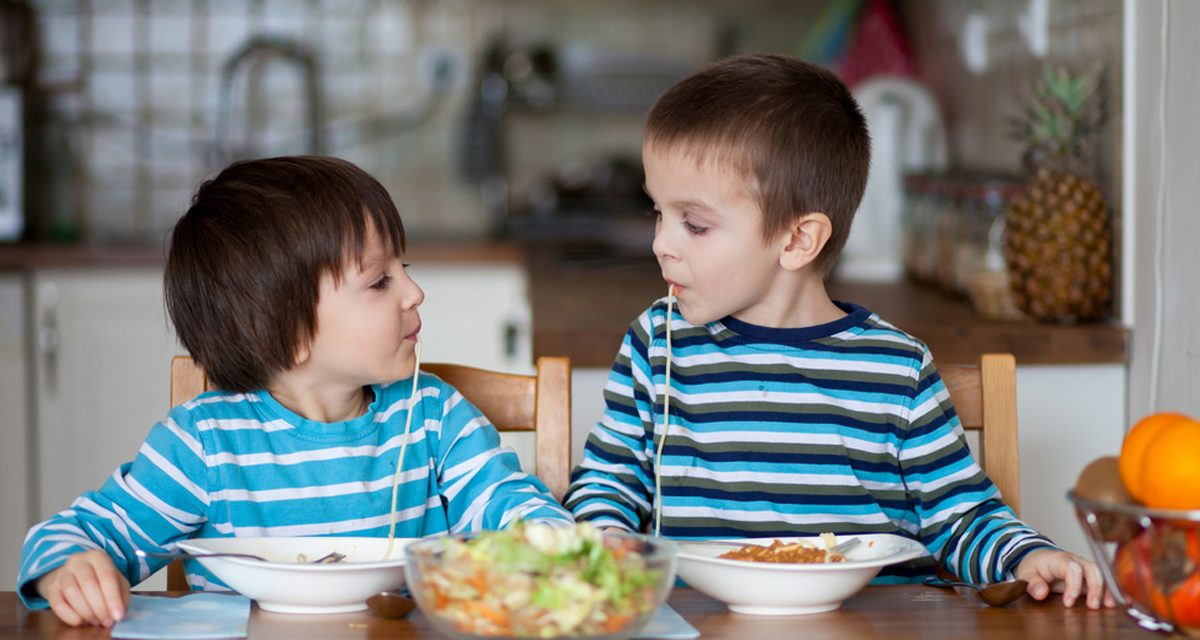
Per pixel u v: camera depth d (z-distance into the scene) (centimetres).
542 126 393
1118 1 184
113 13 376
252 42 380
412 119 388
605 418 133
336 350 116
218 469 117
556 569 80
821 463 126
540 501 114
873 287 247
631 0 390
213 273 115
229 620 93
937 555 124
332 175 117
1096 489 86
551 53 382
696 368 130
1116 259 185
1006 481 132
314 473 120
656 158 123
